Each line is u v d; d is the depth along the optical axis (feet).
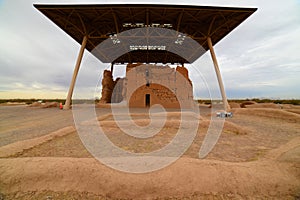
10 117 40.29
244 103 86.02
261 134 23.52
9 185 9.28
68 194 8.95
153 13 59.88
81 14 60.18
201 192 9.06
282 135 22.89
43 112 52.65
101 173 10.10
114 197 8.94
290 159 11.69
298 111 45.47
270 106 65.26
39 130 24.57
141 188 9.23
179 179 9.76
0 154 13.58
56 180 9.65
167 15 61.57
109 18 64.34
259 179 9.72
